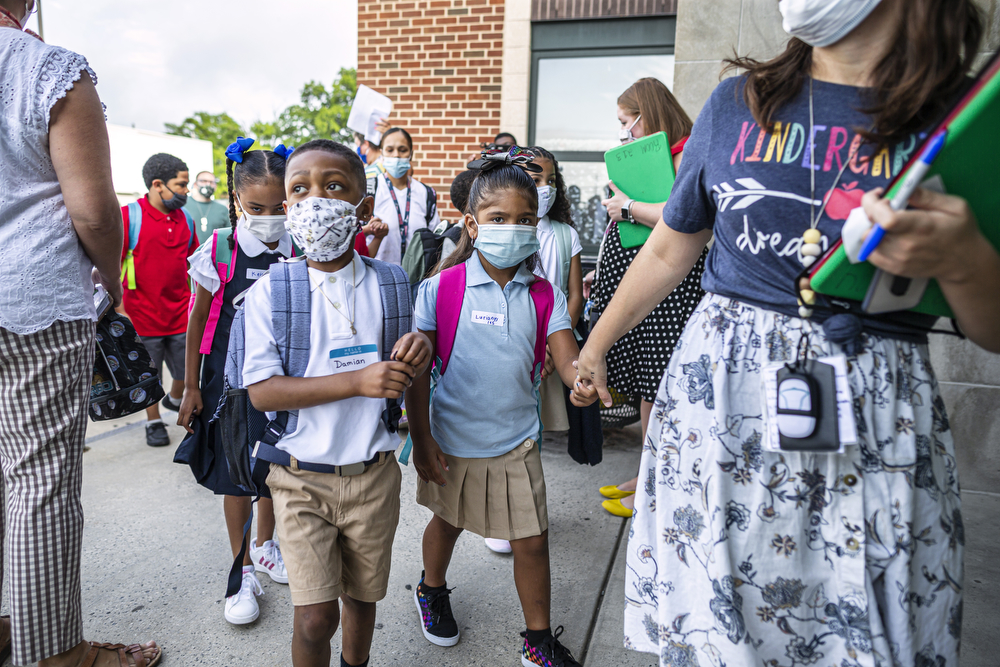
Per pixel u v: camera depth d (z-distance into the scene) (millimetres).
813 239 1014
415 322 1920
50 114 1575
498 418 1891
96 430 4211
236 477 1646
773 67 1092
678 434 1196
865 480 1036
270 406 1525
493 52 5332
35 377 1639
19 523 1672
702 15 3484
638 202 2580
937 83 921
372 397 1512
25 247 1580
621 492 3164
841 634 1053
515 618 2281
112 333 2051
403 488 3320
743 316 1118
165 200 3889
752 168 1073
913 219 845
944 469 1088
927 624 1079
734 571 1100
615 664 2031
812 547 1071
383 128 4797
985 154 858
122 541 2758
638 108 2781
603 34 5113
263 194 2004
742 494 1100
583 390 1609
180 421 2145
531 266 2070
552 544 2787
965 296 930
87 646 1872
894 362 1046
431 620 2123
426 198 4551
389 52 5594
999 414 3172
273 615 2266
